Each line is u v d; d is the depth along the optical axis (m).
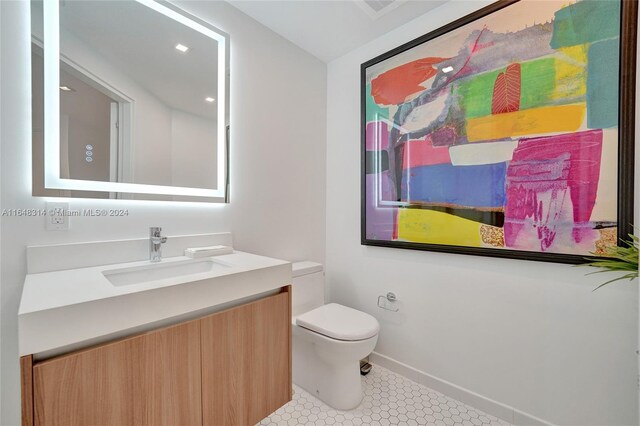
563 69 1.24
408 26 1.79
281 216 1.94
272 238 1.88
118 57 1.27
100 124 1.21
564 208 1.25
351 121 2.12
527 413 1.38
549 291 1.32
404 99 1.78
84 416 0.71
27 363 0.64
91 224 1.18
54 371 0.67
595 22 1.17
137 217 1.30
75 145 1.15
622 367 1.15
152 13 1.37
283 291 1.24
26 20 1.05
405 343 1.83
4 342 1.01
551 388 1.31
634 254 0.99
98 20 1.21
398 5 1.64
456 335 1.61
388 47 1.89
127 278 1.17
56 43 1.11
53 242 1.09
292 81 2.01
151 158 1.36
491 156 1.44
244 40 1.71
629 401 1.14
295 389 1.70
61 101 1.12
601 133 1.16
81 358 0.70
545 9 1.29
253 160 1.76
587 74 1.19
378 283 1.97
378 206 1.92
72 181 1.14
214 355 0.96
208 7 1.55
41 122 1.07
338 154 2.21
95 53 1.20
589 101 1.19
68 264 1.11
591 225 1.19
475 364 1.54
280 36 1.92
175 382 0.87
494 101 1.43
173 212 1.42
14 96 1.02
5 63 1.01
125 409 0.77
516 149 1.37
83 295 0.76
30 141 1.05
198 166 1.52
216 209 1.58
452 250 1.58
